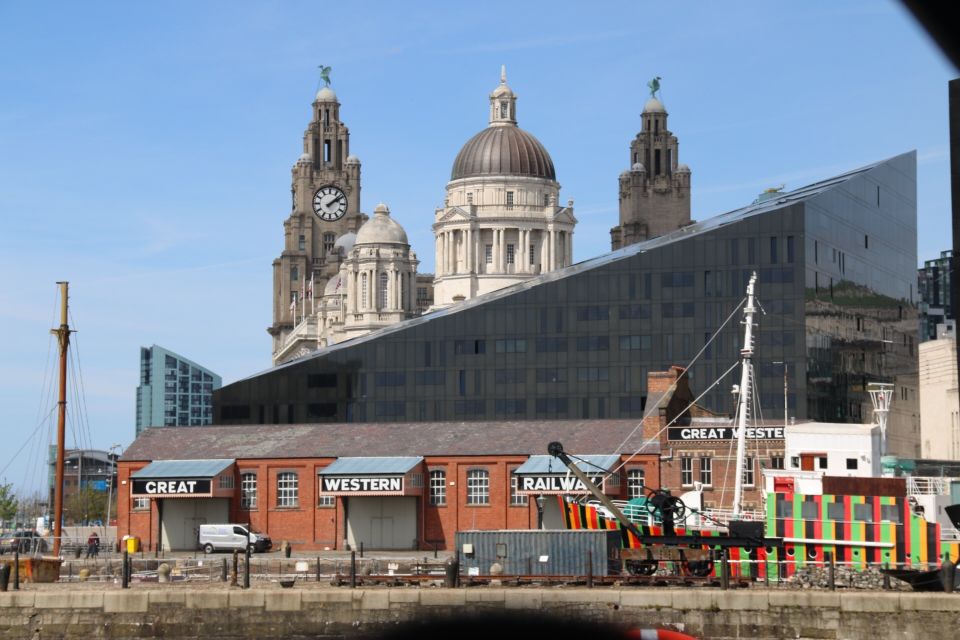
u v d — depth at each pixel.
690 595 84.50
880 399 127.69
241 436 162.50
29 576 105.06
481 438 153.25
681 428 141.62
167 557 137.00
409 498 151.88
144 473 155.25
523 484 144.50
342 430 160.88
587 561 97.12
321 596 88.31
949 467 148.38
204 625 88.94
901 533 102.75
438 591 86.94
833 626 82.50
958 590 88.62
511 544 100.69
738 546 96.88
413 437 156.50
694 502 125.56
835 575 97.69
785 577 100.00
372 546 151.88
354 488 149.62
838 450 119.69
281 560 118.69
